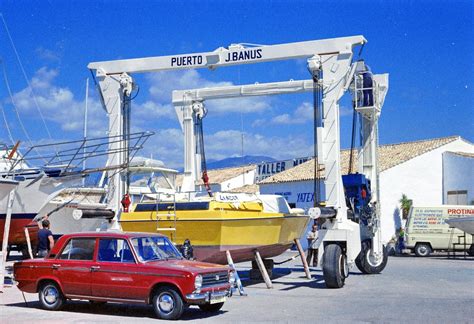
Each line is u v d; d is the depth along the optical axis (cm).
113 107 1789
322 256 1623
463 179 3531
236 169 5122
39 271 1195
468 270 2184
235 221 1514
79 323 1019
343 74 1667
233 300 1341
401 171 3559
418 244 3131
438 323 1034
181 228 1538
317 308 1217
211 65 1781
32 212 1897
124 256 1126
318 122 1680
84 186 2467
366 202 1931
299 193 3988
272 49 1733
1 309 1204
